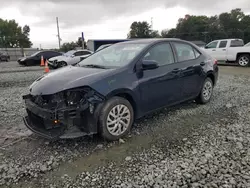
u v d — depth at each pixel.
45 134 3.04
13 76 10.52
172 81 4.15
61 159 2.91
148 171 2.61
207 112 4.66
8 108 5.10
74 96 3.02
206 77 5.10
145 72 3.71
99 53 4.43
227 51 13.80
